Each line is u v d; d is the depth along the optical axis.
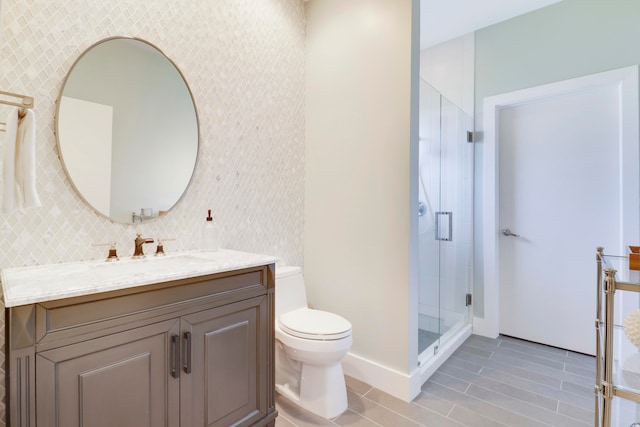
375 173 1.99
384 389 1.92
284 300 1.98
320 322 1.76
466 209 2.88
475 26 2.82
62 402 0.92
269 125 2.15
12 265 1.23
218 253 1.67
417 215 1.91
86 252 1.41
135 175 1.54
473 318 2.91
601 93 2.39
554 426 1.60
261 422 1.46
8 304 0.84
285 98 2.25
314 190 2.35
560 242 2.58
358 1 2.07
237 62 1.96
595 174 2.43
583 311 2.48
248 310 1.42
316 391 1.71
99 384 0.99
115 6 1.47
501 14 2.64
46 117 1.29
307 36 2.38
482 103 2.85
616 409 1.38
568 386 1.98
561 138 2.57
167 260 1.51
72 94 1.36
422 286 2.20
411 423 1.62
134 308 1.06
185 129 1.71
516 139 2.79
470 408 1.75
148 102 1.58
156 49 1.60
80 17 1.37
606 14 2.30
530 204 2.71
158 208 1.62
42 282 1.02
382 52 1.95
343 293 2.16
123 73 1.50
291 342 1.66
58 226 1.33
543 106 2.65
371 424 1.62
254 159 2.06
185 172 1.72
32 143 1.03
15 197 1.01
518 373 2.15
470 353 2.46
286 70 2.26
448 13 2.62
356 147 2.09
